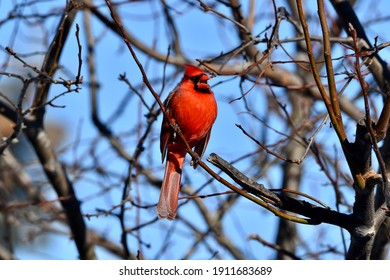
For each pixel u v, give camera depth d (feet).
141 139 34.06
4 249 38.88
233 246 42.42
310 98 43.70
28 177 44.06
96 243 44.16
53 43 29.45
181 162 30.94
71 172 42.22
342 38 32.55
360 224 23.59
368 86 33.53
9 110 34.60
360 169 22.75
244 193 23.81
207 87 30.71
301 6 22.35
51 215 42.24
